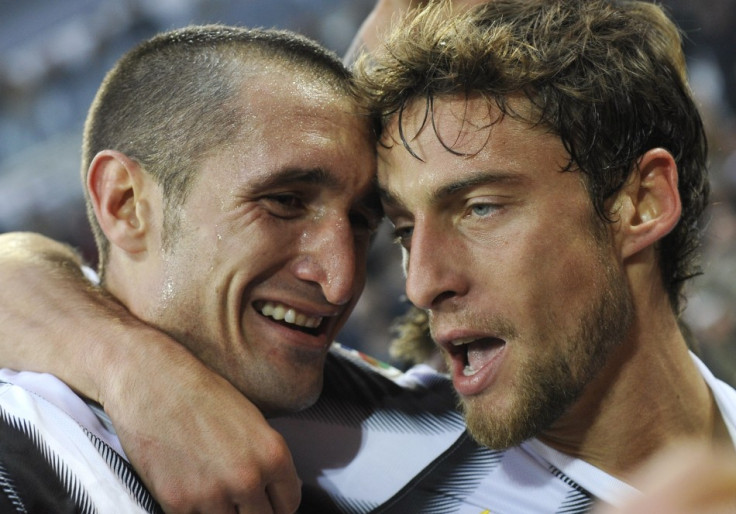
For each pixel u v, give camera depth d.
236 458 3.50
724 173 10.38
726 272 9.26
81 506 3.38
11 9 17.28
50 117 16.77
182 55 4.08
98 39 16.08
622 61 3.88
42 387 3.72
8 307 4.13
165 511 3.54
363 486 4.34
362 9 13.52
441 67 3.64
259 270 3.92
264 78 3.94
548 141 3.63
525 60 3.62
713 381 4.23
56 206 15.47
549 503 3.97
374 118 3.93
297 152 3.81
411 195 3.74
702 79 11.79
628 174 3.85
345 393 4.59
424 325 5.05
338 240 3.95
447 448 4.28
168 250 4.01
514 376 3.72
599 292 3.76
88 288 4.26
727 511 1.35
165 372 3.67
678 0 11.86
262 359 4.06
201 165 3.90
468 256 3.70
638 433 4.01
